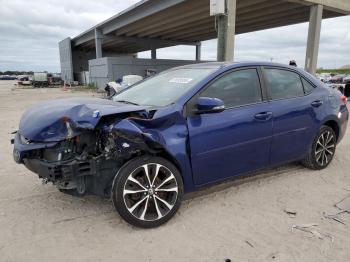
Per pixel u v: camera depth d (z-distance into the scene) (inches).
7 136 309.0
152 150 129.0
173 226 132.2
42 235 125.3
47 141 124.2
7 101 769.6
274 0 758.5
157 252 114.6
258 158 161.3
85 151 124.8
